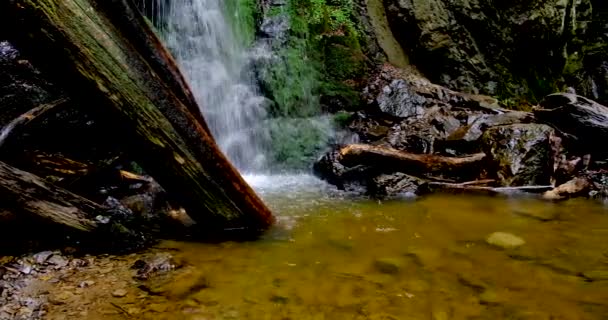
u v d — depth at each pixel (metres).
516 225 4.73
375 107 7.73
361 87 8.16
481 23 9.21
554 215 5.05
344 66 8.15
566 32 10.40
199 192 4.11
